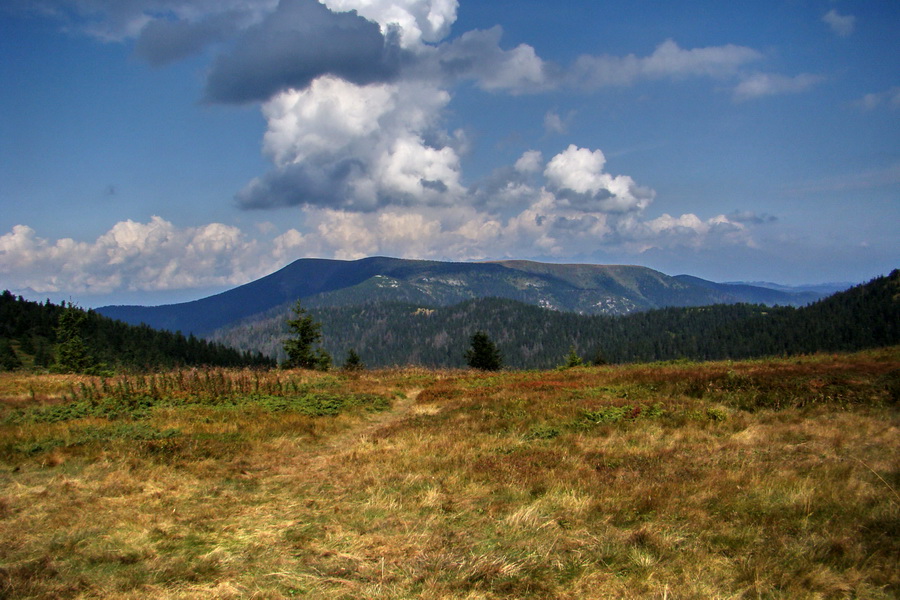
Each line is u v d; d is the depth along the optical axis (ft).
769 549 19.21
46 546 23.25
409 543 22.76
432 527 24.81
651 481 28.68
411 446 43.55
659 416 48.52
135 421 53.83
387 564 20.65
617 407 53.06
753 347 563.48
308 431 52.13
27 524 25.94
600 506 25.55
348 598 18.01
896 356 73.97
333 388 87.66
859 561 17.75
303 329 155.12
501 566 19.54
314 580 19.48
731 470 29.48
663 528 22.27
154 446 42.14
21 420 52.95
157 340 395.96
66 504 28.86
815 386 52.65
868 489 24.04
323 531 24.90
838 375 56.34
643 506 24.98
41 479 34.06
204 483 34.19
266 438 48.57
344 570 20.22
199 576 20.12
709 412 47.85
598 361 258.57
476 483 31.60
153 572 20.58
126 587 19.25
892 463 27.81
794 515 22.21
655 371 81.25
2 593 18.42
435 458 38.55
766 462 30.58
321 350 161.89
